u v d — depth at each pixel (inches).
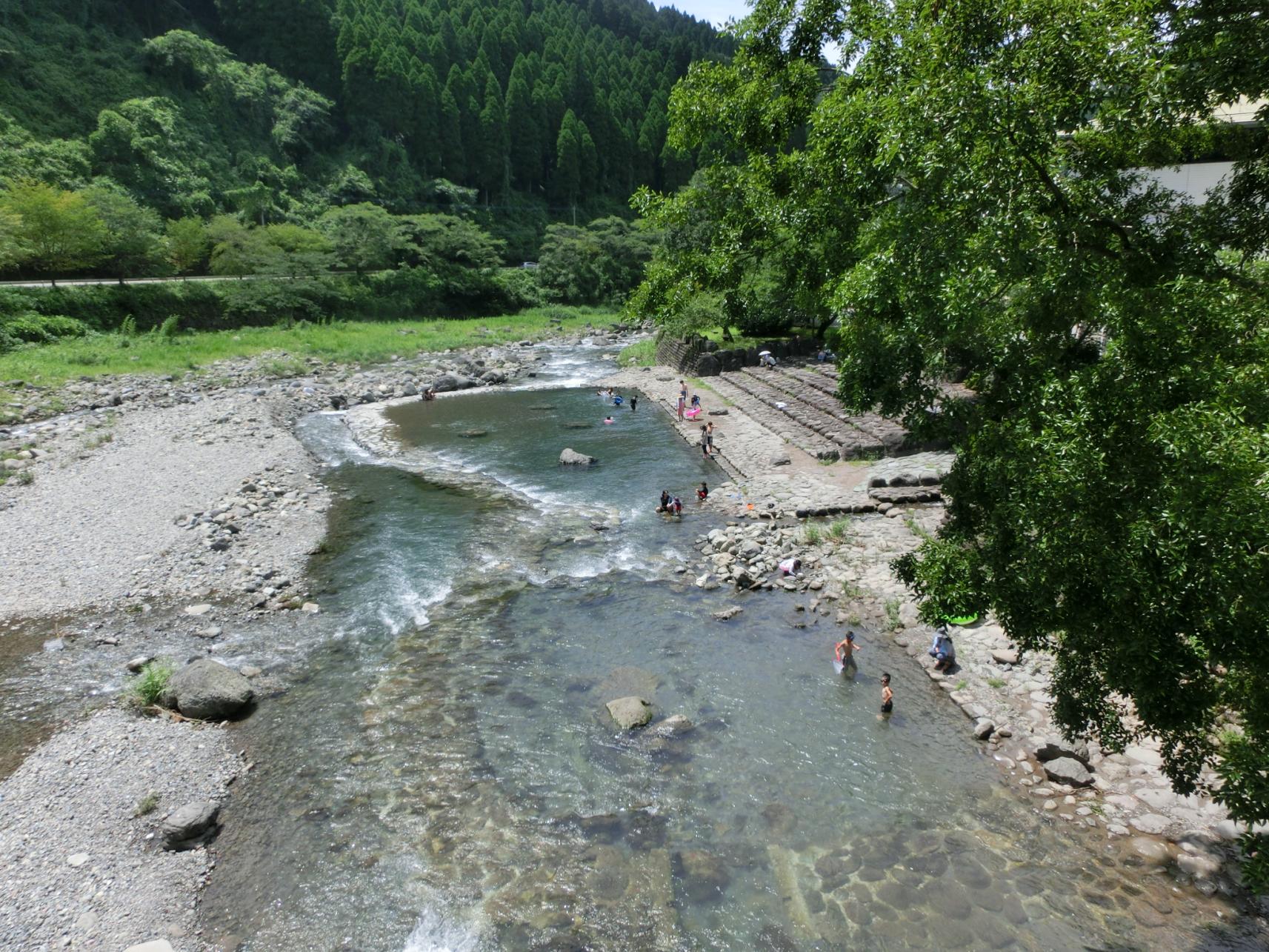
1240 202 385.1
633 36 7106.3
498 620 708.0
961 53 359.6
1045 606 291.3
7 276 2219.5
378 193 3941.9
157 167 3041.3
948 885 402.0
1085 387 296.4
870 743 521.7
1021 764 494.6
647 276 778.2
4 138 2632.9
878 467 1059.9
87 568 794.2
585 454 1274.6
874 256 421.7
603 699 579.2
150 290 2266.2
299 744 530.9
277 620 710.5
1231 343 281.6
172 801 469.4
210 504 984.3
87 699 583.8
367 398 1747.0
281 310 2642.7
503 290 3543.3
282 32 4222.4
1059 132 377.4
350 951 368.5
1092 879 402.9
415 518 976.3
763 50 660.1
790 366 1717.5
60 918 381.7
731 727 542.9
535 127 4667.8
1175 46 356.8
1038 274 324.8
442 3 5467.5
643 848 432.5
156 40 3543.3
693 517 962.1
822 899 394.9
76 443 1227.9
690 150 739.4
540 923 381.7
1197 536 235.8
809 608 716.0
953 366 398.3
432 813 461.7
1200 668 255.0
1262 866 252.2
